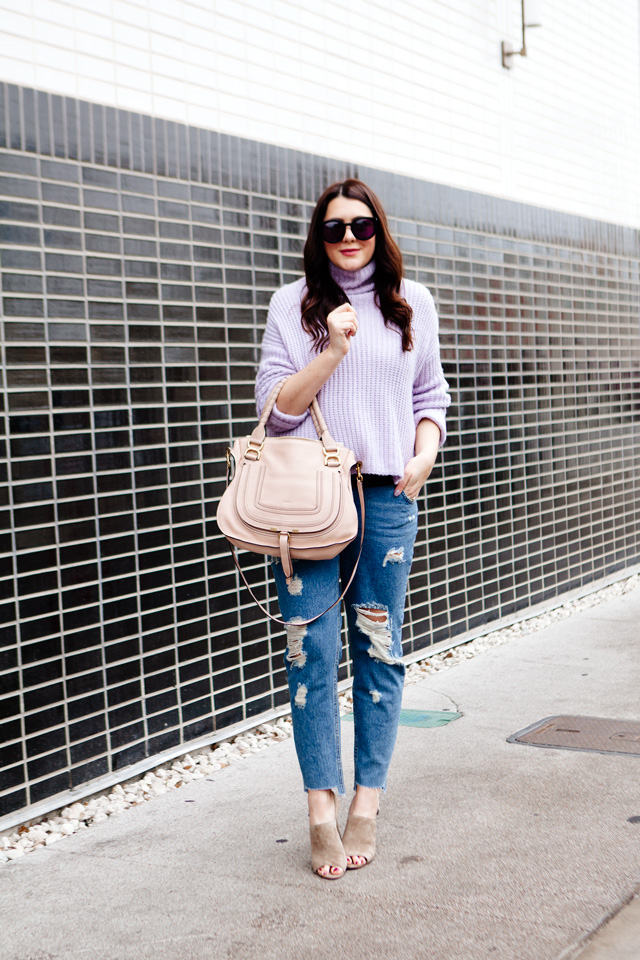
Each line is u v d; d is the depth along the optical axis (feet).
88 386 10.47
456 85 17.11
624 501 22.63
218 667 12.04
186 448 11.62
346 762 11.27
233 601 12.24
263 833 9.27
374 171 14.97
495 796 9.84
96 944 7.31
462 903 7.57
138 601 11.00
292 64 13.47
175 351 11.51
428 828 9.10
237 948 7.11
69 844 9.29
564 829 8.91
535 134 19.57
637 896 7.54
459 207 17.01
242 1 12.64
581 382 20.80
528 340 18.89
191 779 10.98
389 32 15.47
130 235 11.00
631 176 23.50
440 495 16.26
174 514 11.45
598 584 21.40
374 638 8.57
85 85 10.55
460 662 15.81
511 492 18.20
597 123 21.98
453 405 16.65
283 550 7.88
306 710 8.29
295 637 8.27
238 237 12.42
